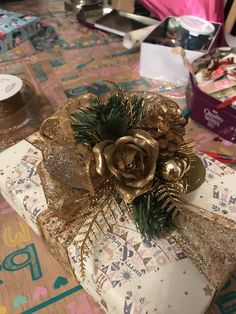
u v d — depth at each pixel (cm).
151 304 27
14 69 61
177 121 30
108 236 31
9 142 46
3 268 35
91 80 59
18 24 66
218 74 49
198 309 27
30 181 36
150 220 28
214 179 35
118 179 25
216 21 63
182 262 29
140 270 29
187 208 31
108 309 30
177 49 52
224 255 29
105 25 71
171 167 27
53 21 75
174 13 66
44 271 35
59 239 31
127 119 27
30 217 34
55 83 58
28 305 32
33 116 49
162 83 58
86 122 27
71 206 31
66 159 29
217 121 47
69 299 33
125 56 65
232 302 32
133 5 74
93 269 29
